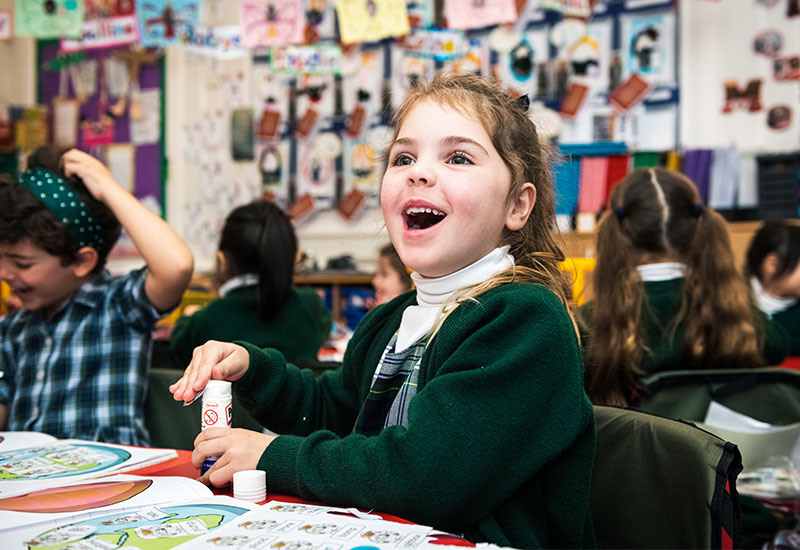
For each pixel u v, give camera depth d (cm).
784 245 242
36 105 518
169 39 292
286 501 67
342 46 456
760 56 374
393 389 83
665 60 394
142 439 123
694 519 69
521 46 420
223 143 485
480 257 80
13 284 120
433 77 92
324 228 467
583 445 75
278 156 475
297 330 181
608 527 82
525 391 67
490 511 68
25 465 76
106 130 505
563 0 330
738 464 68
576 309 133
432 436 65
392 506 64
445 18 418
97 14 448
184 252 126
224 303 177
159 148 495
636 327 135
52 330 127
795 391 120
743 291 142
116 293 130
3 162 450
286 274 179
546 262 88
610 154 310
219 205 487
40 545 49
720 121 384
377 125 450
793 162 346
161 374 127
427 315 83
